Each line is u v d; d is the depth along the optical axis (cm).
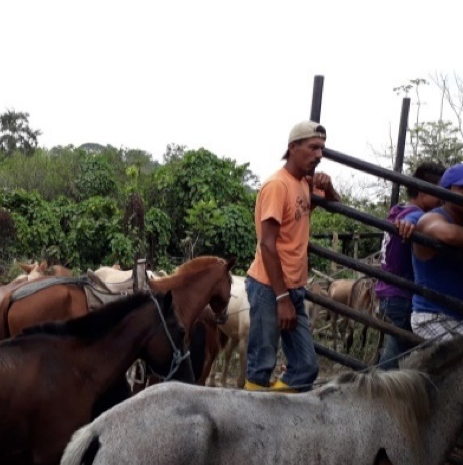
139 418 368
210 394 386
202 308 841
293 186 538
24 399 510
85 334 548
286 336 539
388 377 420
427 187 527
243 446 375
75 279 781
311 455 386
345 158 561
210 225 1778
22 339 529
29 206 1978
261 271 537
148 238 1838
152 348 572
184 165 1988
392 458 404
